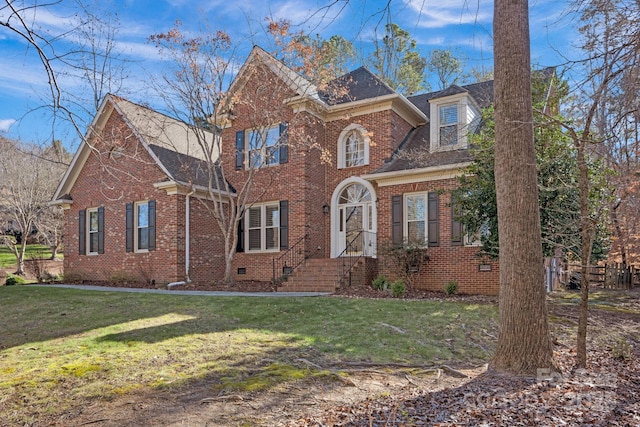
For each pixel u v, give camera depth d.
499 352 6.91
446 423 4.72
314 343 7.89
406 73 29.52
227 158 19.16
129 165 18.19
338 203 18.22
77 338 8.15
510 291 6.82
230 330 8.75
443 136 17.08
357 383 6.02
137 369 6.29
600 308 13.07
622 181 9.63
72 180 20.34
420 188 15.76
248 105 18.17
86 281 19.12
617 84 6.85
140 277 17.59
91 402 5.18
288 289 15.28
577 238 10.20
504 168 6.92
